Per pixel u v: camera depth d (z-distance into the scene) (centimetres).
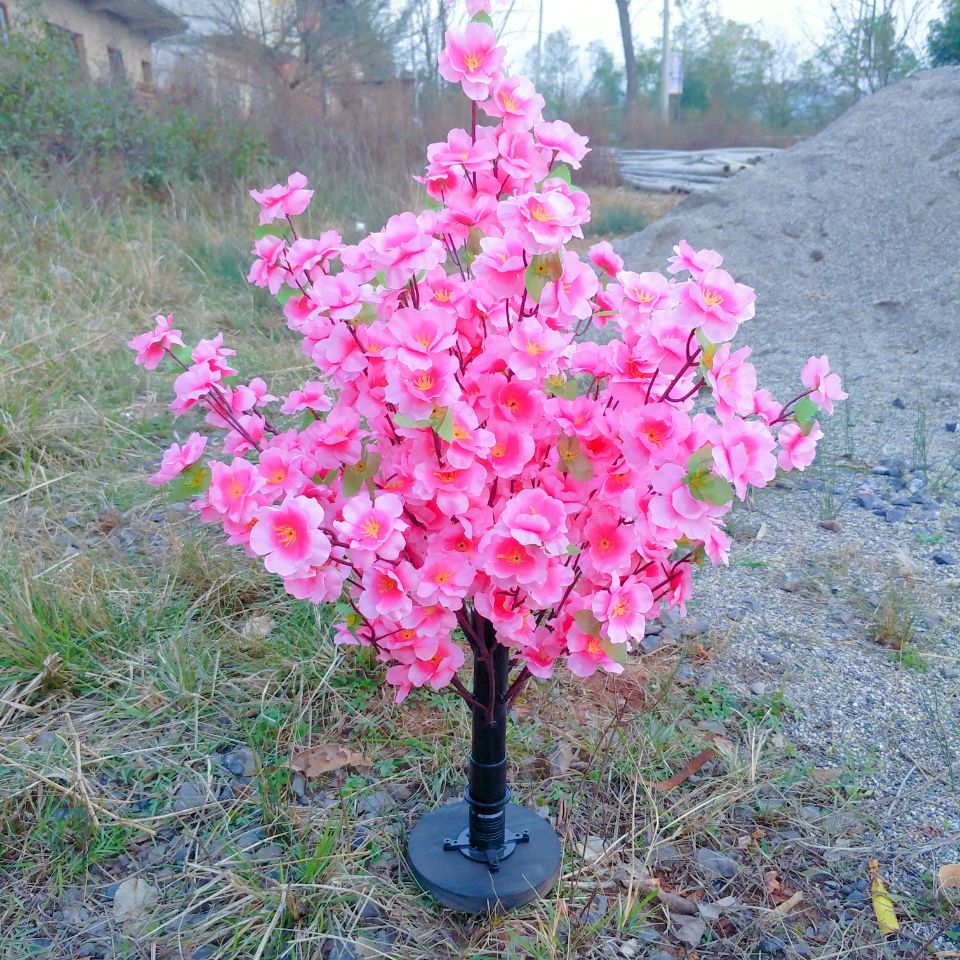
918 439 260
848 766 144
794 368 324
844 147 434
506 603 99
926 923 118
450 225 102
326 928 115
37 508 205
